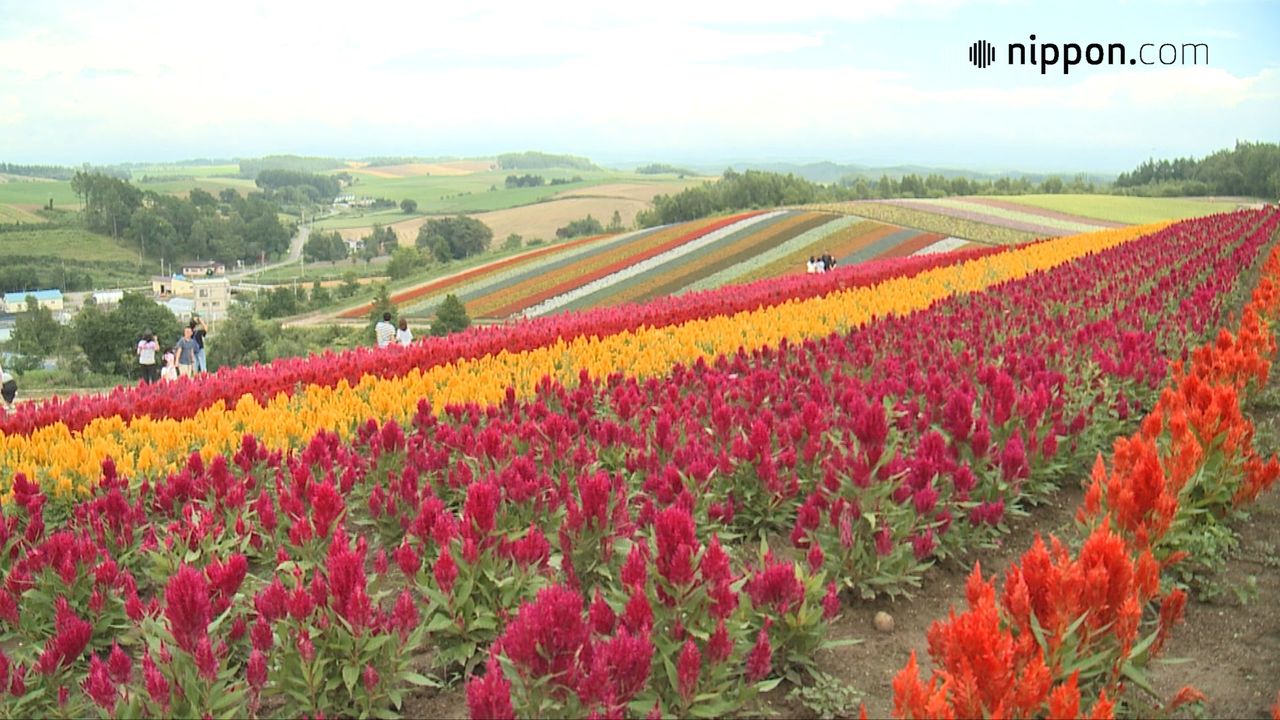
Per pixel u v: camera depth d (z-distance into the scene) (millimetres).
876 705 4895
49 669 4672
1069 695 3348
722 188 111188
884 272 27609
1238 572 6273
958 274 25438
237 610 5043
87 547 5703
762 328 15523
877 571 5781
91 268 138500
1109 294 16875
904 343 11562
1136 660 4410
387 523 6758
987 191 117750
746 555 6617
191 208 164125
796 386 9641
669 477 6391
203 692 4270
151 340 21625
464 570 4984
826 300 20141
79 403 11070
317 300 75688
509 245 129375
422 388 11578
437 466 7547
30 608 5613
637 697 4250
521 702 4004
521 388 11797
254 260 167000
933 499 6043
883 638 5633
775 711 4820
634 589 4246
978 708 3439
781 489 6723
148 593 6461
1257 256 25172
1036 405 7766
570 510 5523
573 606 3949
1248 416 9742
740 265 54469
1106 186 127000
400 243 172250
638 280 54156
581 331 16141
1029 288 18391
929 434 6688
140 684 4922
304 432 9320
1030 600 4180
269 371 13188
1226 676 5023
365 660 4480
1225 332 9570
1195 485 6594
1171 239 29531
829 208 70625
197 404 10891
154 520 7402
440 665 5066
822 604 5105
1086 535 5688
